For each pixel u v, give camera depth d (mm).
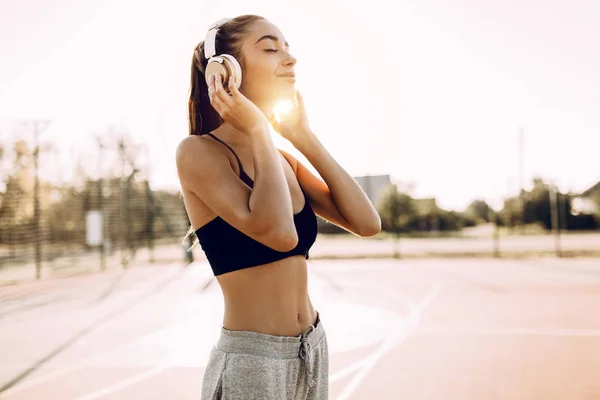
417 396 5148
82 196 20844
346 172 1855
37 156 17266
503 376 5781
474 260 21828
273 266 1484
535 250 26109
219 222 1477
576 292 12148
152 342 7469
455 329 8172
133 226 22547
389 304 10625
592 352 6762
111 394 5266
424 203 49531
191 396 5188
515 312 9633
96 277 16828
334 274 16625
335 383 5578
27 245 21625
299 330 1533
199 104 1758
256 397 1408
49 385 5566
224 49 1612
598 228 47875
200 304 10922
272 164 1417
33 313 10062
